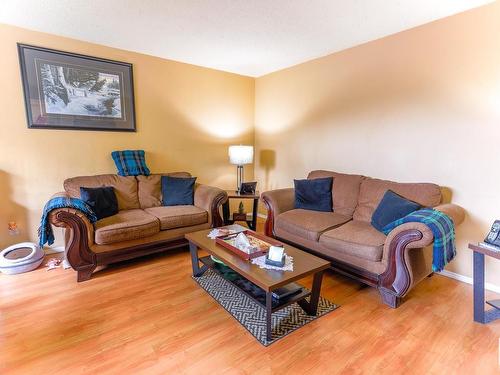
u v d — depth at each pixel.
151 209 3.14
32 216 2.92
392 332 1.81
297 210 3.08
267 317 1.69
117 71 3.23
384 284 2.11
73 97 3.00
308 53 3.38
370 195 2.82
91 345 1.67
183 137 3.87
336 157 3.45
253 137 4.63
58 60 2.87
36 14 2.42
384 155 2.97
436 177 2.61
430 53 2.54
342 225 2.65
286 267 1.86
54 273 2.58
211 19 2.49
